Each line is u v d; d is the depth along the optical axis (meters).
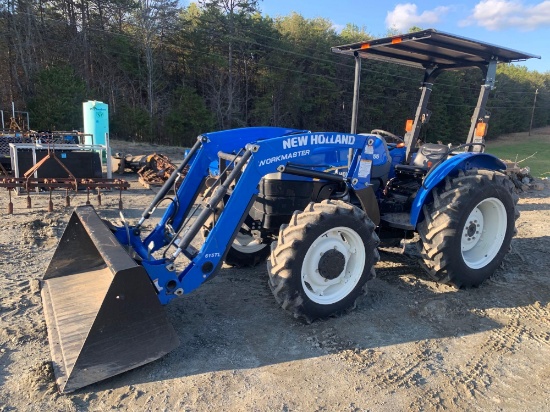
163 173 10.48
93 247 4.08
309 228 3.38
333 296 3.69
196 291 4.24
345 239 3.78
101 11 32.81
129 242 3.61
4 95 26.30
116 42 32.12
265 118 38.00
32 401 2.58
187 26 36.12
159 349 2.90
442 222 4.09
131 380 2.81
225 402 2.63
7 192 8.98
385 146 4.71
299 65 41.16
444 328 3.64
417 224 4.37
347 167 4.16
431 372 3.02
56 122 24.72
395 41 4.38
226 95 36.78
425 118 5.30
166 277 3.18
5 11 27.03
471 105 48.97
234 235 3.42
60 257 3.99
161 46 34.66
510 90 65.56
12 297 3.89
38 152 9.20
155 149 22.73
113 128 28.77
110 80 31.53
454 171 4.58
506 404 2.72
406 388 2.83
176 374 2.89
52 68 25.56
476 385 2.90
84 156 9.52
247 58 38.75
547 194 11.19
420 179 4.92
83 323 3.21
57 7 30.86
